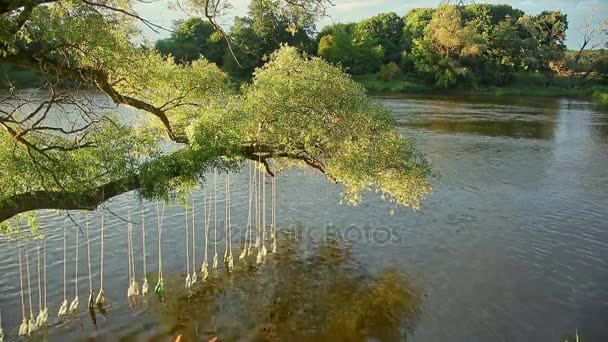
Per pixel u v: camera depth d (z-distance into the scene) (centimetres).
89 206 1675
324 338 1945
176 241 2767
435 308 2147
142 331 1964
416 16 14662
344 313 2117
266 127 2156
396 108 8462
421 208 3362
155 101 2256
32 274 2355
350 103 2286
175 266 2483
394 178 2469
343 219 3170
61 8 1528
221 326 2014
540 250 2711
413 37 13112
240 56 8194
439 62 11700
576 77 12325
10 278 2308
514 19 12900
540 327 2000
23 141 1478
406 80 12400
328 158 2280
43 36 1465
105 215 3119
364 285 2347
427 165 2600
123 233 2853
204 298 2214
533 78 12469
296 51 2467
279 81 2192
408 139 2562
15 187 1608
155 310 2109
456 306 2161
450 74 11500
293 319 2067
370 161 2270
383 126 2458
